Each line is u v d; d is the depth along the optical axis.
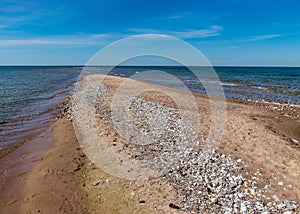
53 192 3.25
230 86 15.97
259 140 4.61
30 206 2.98
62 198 3.12
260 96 11.88
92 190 3.24
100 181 3.40
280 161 3.75
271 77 25.33
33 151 4.68
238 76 26.89
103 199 3.04
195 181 3.26
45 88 15.30
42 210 2.91
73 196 3.15
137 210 2.76
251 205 2.77
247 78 23.61
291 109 8.65
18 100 10.58
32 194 3.22
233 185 3.14
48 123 6.65
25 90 14.18
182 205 2.78
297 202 2.81
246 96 11.81
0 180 3.63
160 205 2.80
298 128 5.86
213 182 3.23
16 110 8.50
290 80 21.38
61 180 3.53
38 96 11.84
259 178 3.31
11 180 3.61
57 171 3.78
